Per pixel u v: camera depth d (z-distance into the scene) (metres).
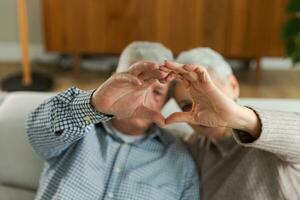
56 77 2.98
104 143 1.14
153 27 2.71
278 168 1.01
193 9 2.65
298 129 0.89
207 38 2.72
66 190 1.06
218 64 1.12
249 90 2.84
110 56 3.15
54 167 1.10
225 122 0.87
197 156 1.20
